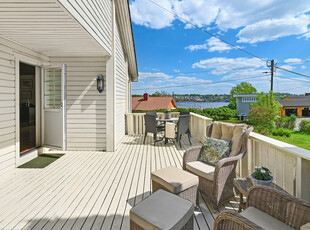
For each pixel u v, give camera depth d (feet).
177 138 18.74
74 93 15.87
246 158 9.44
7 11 7.51
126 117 23.62
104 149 16.07
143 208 5.00
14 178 10.34
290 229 4.09
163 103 70.23
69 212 7.21
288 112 69.26
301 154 5.75
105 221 6.68
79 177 10.50
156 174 7.40
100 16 12.32
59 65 14.21
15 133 12.03
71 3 7.86
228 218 3.83
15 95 12.02
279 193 4.49
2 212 7.21
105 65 15.88
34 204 7.77
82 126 15.97
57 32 10.02
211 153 8.66
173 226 4.35
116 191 8.87
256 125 33.91
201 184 7.79
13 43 11.80
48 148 15.58
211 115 48.73
